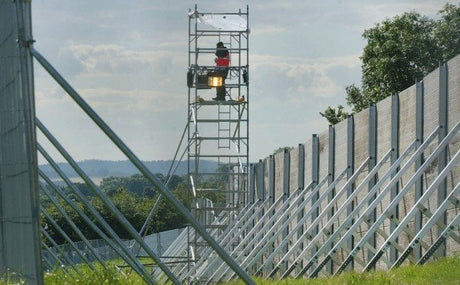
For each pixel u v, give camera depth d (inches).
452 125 1493.6
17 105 666.8
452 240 1466.5
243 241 2406.5
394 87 4126.5
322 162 2279.8
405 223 1375.5
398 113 1736.0
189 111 2682.1
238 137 2706.7
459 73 1462.8
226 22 2637.8
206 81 2615.7
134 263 919.7
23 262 695.1
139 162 697.6
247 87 2664.9
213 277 2139.5
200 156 2706.7
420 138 1617.9
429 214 1360.7
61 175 979.3
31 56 641.6
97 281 1038.4
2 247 759.1
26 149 645.3
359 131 1968.5
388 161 1772.9
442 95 1523.1
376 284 1163.9
